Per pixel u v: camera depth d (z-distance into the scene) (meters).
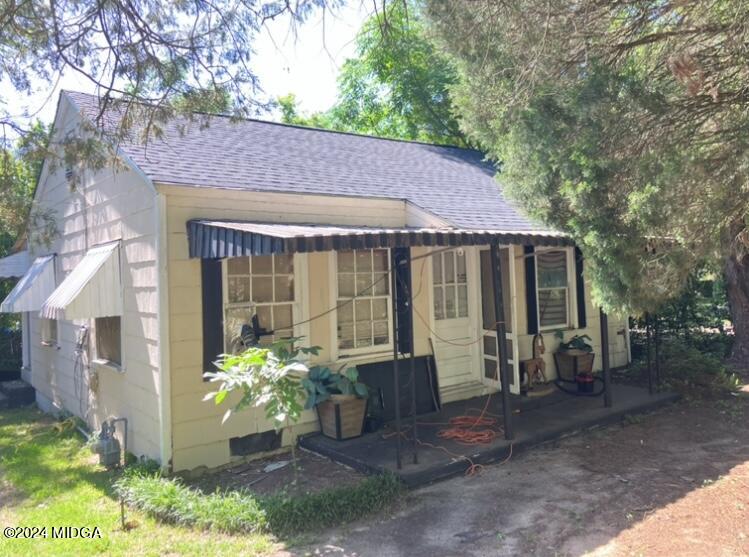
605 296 6.80
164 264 6.45
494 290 6.82
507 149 7.27
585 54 5.55
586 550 4.38
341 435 7.07
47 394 11.34
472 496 5.54
